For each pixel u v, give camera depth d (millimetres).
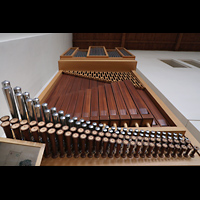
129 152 1118
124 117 1359
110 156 1110
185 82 3018
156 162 1104
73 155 1116
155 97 1893
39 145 958
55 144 1043
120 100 1651
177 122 1429
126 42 6723
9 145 948
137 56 5551
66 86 2316
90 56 2986
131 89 1903
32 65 2428
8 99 1021
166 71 3738
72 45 6621
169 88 2711
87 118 1348
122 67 2984
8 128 977
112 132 1115
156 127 1337
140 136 1155
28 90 2293
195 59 5234
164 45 6832
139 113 1434
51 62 3537
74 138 982
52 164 1037
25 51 2154
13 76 1812
